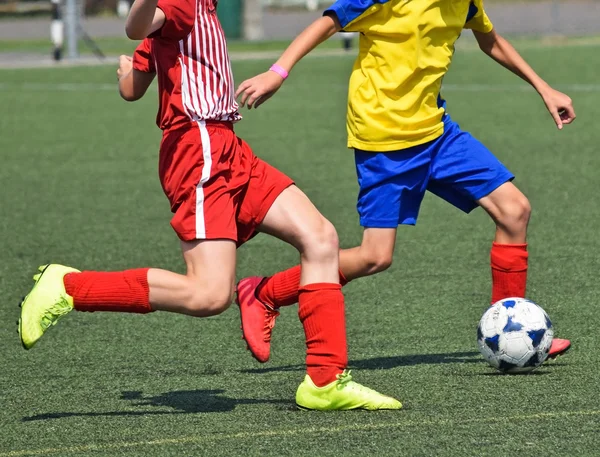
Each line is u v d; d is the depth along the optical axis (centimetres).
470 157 1247
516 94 4441
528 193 2433
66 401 1143
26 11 10662
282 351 1347
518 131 3425
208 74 1061
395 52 1213
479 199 1262
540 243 1944
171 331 1447
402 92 1221
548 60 5750
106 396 1159
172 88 1062
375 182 1238
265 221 1084
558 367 1230
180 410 1097
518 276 1277
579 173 2670
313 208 1094
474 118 3759
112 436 1011
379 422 1031
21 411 1108
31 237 2106
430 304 1559
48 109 4362
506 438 970
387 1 1198
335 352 1074
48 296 1056
